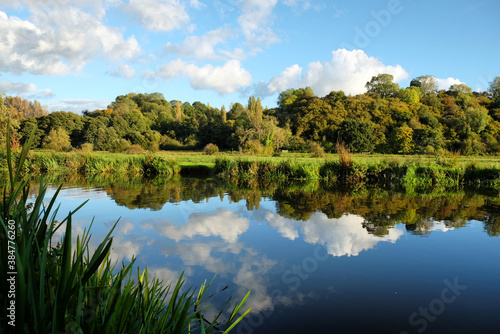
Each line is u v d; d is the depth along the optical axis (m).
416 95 69.50
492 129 51.84
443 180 18.73
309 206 10.55
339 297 4.22
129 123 57.19
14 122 22.80
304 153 45.62
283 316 3.71
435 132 49.56
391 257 5.70
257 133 49.81
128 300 1.58
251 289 4.39
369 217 8.84
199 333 3.24
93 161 24.89
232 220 8.34
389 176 20.08
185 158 33.41
